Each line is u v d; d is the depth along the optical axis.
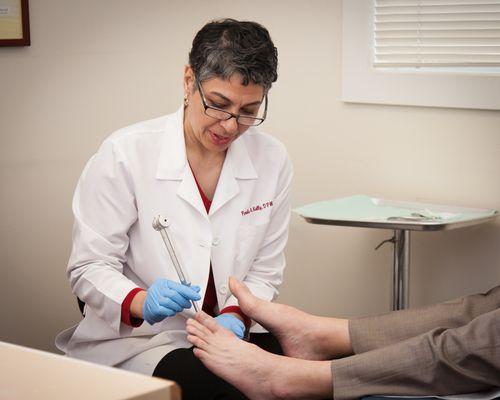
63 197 3.08
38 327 3.20
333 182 2.63
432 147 2.43
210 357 1.65
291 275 2.76
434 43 2.38
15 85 3.09
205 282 1.81
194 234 1.83
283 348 1.84
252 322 1.95
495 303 1.79
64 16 2.98
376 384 1.59
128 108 2.95
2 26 2.99
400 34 2.43
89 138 3.02
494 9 2.27
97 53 2.96
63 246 3.10
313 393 1.64
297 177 2.70
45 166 3.09
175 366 1.67
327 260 2.68
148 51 2.88
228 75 1.61
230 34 1.62
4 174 3.16
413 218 2.17
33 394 0.80
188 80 1.74
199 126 1.70
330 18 2.54
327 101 2.59
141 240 1.84
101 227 1.80
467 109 2.36
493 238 2.37
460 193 2.41
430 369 1.57
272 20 2.65
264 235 1.98
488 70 2.32
